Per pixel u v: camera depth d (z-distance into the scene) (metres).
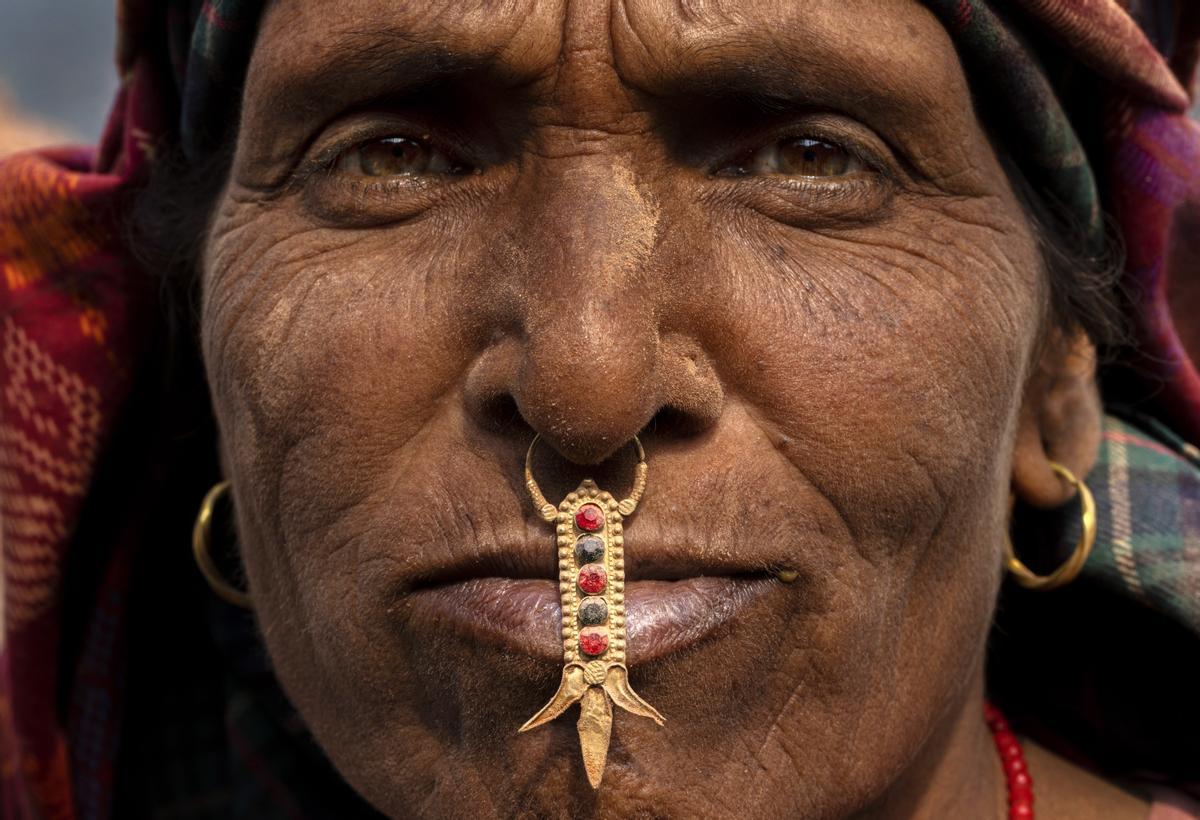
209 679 1.95
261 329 1.22
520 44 1.07
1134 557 1.51
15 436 1.63
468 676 1.09
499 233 1.12
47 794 1.79
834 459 1.11
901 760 1.25
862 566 1.15
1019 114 1.27
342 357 1.15
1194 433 1.57
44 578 1.67
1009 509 1.45
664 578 1.08
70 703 1.80
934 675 1.25
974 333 1.19
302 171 1.23
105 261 1.60
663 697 1.07
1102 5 1.27
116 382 1.63
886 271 1.16
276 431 1.20
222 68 1.32
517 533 1.08
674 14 1.07
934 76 1.15
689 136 1.13
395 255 1.17
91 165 1.76
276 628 1.31
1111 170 1.43
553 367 1.01
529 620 1.06
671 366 1.07
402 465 1.14
